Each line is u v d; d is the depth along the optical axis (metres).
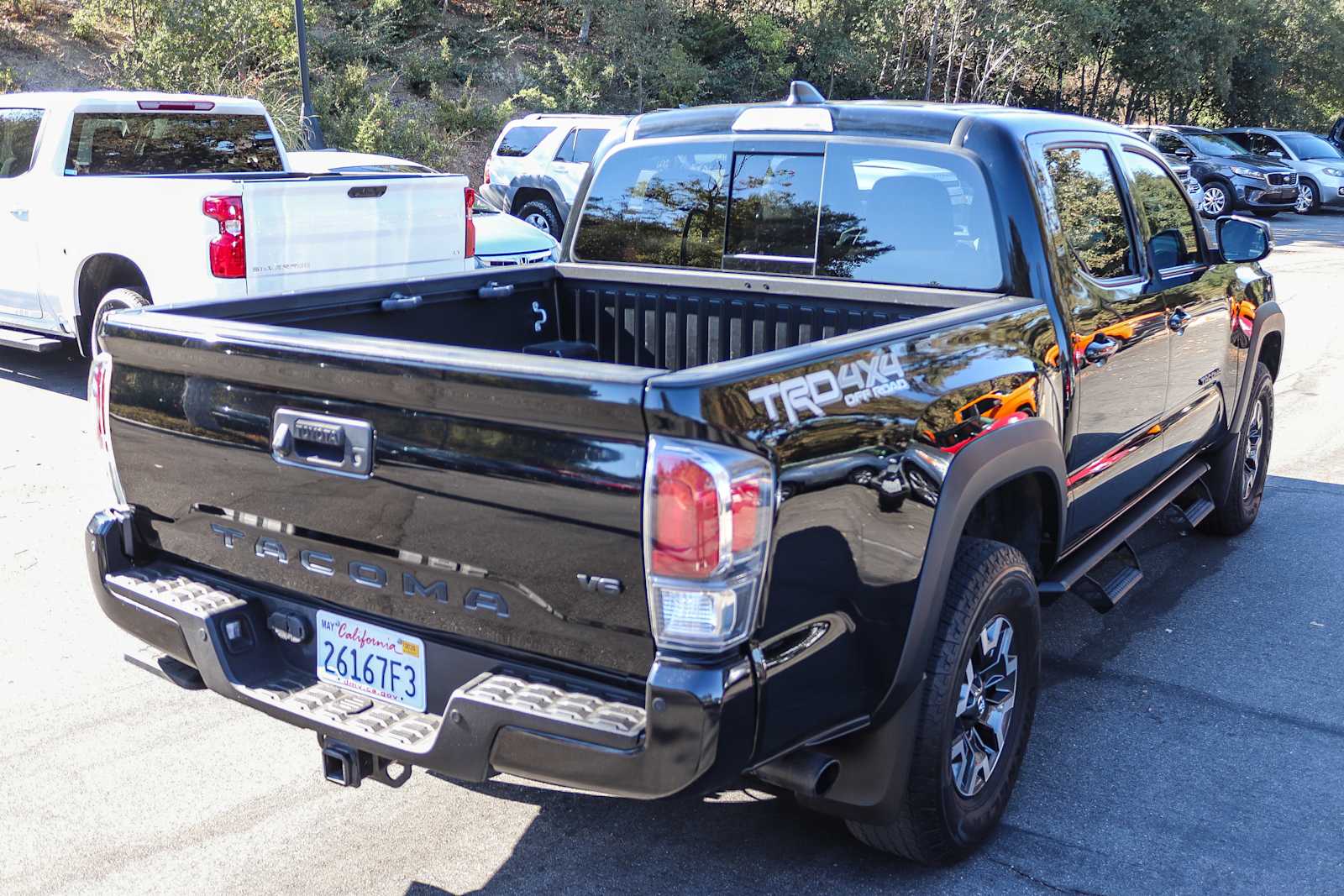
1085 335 3.56
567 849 3.07
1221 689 4.07
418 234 7.77
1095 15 35.41
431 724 2.51
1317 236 20.36
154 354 2.75
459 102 24.05
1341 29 44.91
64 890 2.86
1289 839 3.14
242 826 3.16
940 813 2.80
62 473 6.25
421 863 3.00
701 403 2.07
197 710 3.84
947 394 2.78
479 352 2.30
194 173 8.69
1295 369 9.64
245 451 2.65
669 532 2.09
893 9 34.94
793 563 2.28
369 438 2.42
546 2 31.95
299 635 2.73
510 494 2.26
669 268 4.15
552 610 2.30
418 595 2.49
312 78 21.55
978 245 3.50
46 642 4.28
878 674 2.60
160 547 2.96
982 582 2.84
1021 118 3.62
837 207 3.77
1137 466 4.27
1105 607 3.78
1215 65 40.53
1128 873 2.98
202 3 18.50
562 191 14.94
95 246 7.59
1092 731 3.75
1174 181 4.54
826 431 2.36
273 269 6.91
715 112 4.02
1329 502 6.26
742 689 2.17
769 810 3.27
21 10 20.77
